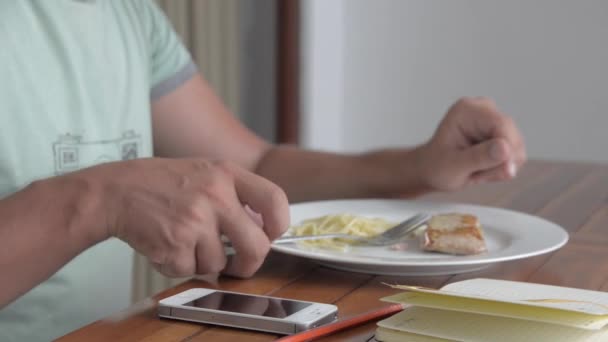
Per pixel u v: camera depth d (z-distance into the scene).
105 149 1.11
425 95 3.35
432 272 0.78
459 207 1.05
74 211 0.69
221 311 0.62
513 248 0.83
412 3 3.31
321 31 3.44
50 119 1.03
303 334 0.58
